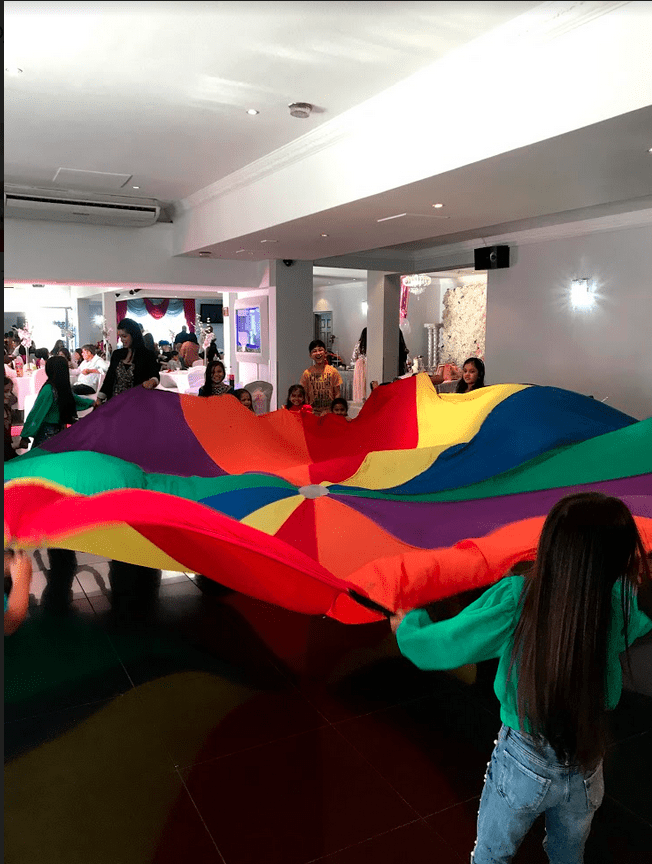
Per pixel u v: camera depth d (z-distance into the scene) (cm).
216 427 372
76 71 404
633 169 425
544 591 138
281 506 307
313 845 203
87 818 214
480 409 360
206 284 888
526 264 797
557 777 142
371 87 442
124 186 718
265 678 297
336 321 1788
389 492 335
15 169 644
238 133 534
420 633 159
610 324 705
